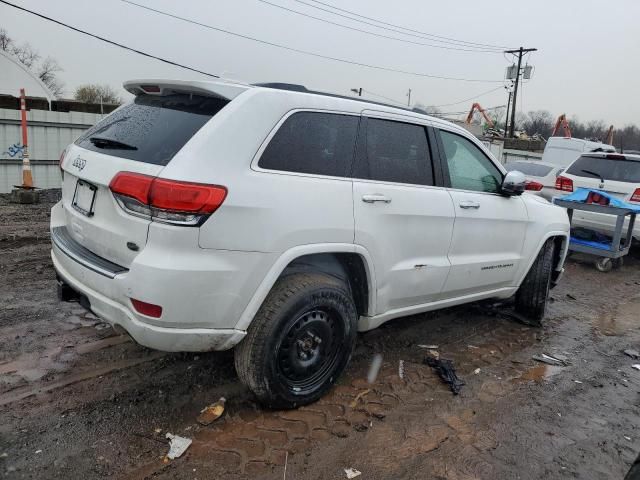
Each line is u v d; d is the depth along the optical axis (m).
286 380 3.12
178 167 2.61
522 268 4.86
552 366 4.30
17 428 2.86
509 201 4.61
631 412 3.65
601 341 5.01
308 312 3.10
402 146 3.71
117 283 2.71
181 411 3.14
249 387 3.05
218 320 2.77
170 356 3.79
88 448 2.75
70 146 3.52
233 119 2.80
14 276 5.25
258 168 2.86
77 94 48.84
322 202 3.07
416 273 3.75
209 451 2.80
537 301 5.16
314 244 3.04
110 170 2.83
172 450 2.78
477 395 3.68
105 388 3.32
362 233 3.29
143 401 3.21
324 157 3.20
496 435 3.20
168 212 2.56
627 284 7.46
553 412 3.54
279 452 2.85
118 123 3.26
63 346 3.83
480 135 32.03
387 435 3.10
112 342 3.95
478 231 4.24
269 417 3.16
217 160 2.70
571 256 9.16
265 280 2.86
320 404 3.36
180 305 2.63
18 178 11.87
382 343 4.45
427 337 4.68
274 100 2.98
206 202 2.59
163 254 2.59
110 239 2.84
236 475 2.64
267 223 2.81
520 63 42.25
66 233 3.37
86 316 4.39
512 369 4.17
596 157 8.99
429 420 3.30
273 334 2.95
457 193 4.06
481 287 4.50
